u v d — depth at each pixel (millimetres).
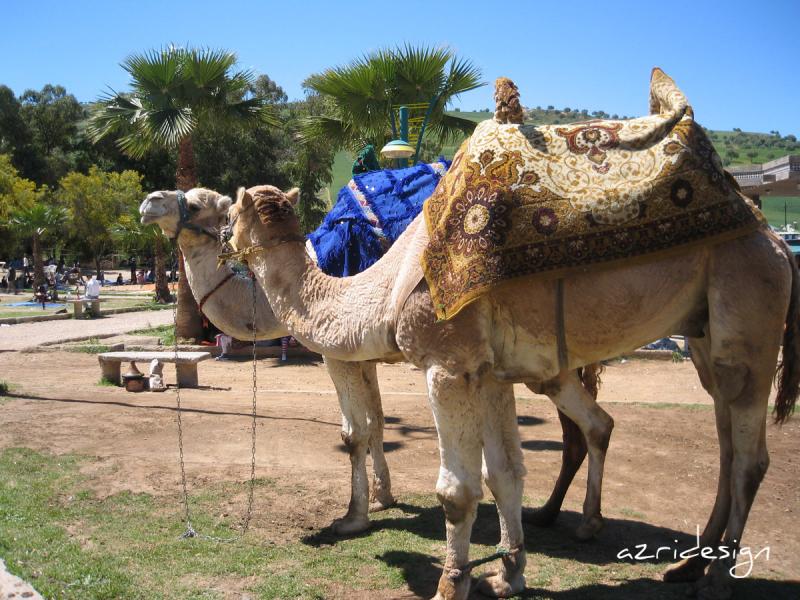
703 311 3771
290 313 4453
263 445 7340
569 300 3590
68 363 15258
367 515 5176
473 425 3727
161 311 29406
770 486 6008
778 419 3996
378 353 4156
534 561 4625
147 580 4168
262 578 4273
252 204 4594
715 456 6977
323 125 19375
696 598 3916
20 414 8617
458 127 19266
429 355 3754
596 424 4844
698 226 3529
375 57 17406
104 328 22594
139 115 17141
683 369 13438
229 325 5422
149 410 8992
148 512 5340
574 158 3664
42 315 25797
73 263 62312
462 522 3785
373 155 6039
